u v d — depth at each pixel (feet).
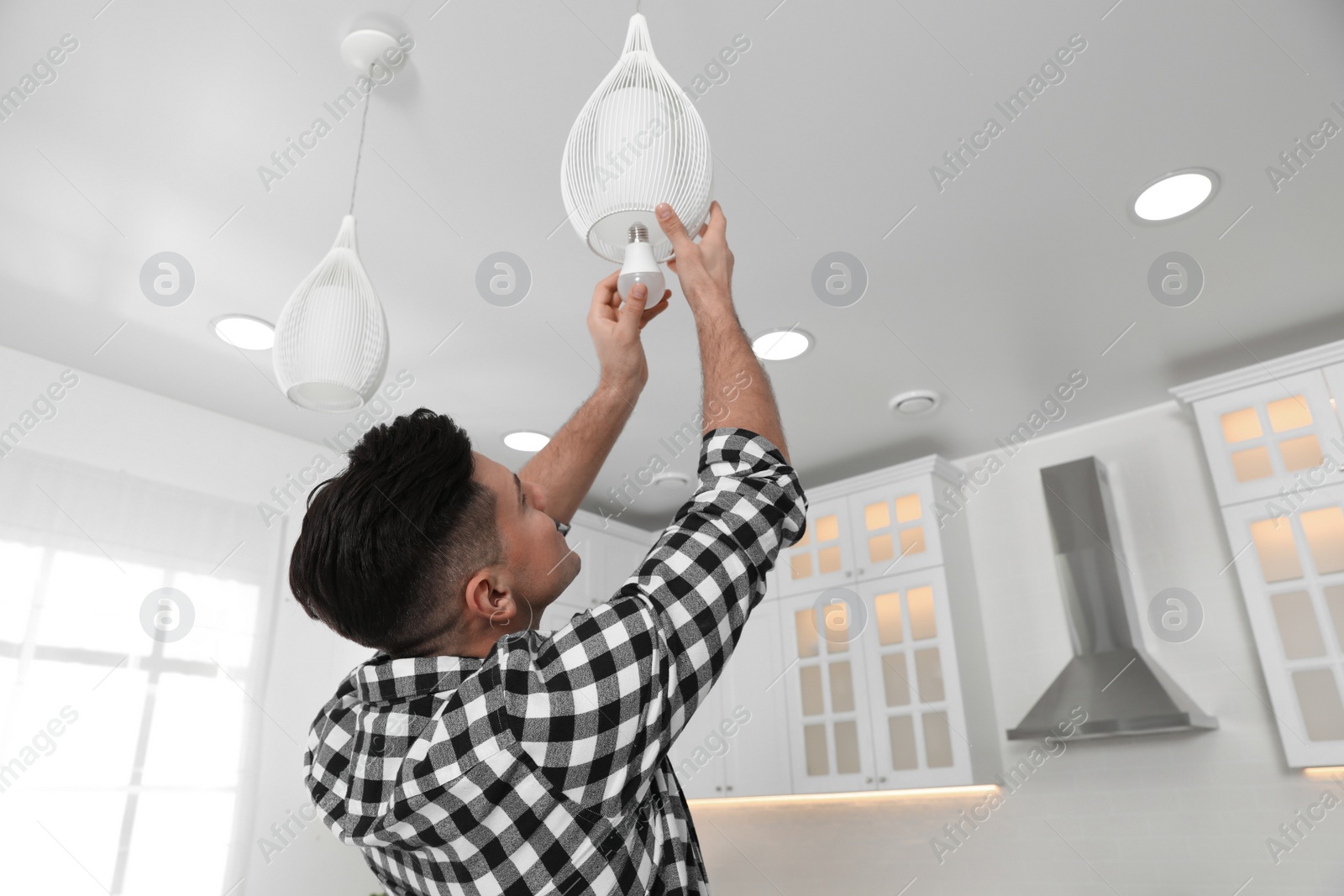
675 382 9.66
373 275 7.75
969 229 7.39
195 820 8.97
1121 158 6.64
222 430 10.11
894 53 5.68
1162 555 10.37
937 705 10.61
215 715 9.36
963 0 5.32
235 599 9.79
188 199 6.79
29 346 8.68
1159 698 9.40
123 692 8.76
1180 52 5.72
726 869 12.51
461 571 2.03
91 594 8.74
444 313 8.30
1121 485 10.82
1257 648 8.98
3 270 7.54
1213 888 9.30
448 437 2.14
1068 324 8.84
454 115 6.06
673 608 1.78
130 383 9.41
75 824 8.21
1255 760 9.37
